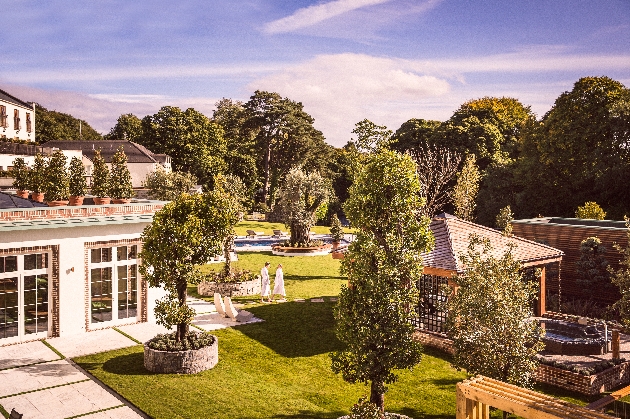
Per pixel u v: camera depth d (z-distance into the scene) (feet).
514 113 224.33
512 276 37.68
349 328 35.60
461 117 199.72
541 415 28.02
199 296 78.74
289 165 225.15
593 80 140.15
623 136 131.54
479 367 36.47
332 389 43.93
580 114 141.18
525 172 154.20
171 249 46.96
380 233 37.42
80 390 42.01
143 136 219.82
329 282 89.35
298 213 122.72
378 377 35.14
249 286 80.79
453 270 54.29
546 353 53.57
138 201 69.82
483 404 32.89
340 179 234.58
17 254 52.75
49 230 54.49
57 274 55.47
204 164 208.85
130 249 61.31
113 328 59.52
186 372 46.34
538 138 153.58
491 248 38.78
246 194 202.90
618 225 92.02
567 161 143.95
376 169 37.22
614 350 50.60
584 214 113.29
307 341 56.80
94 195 67.05
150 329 59.41
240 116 241.55
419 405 41.11
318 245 124.36
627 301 52.42
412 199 37.24
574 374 45.34
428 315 58.70
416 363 35.47
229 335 58.49
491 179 164.04
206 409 38.65
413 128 219.61
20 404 39.04
